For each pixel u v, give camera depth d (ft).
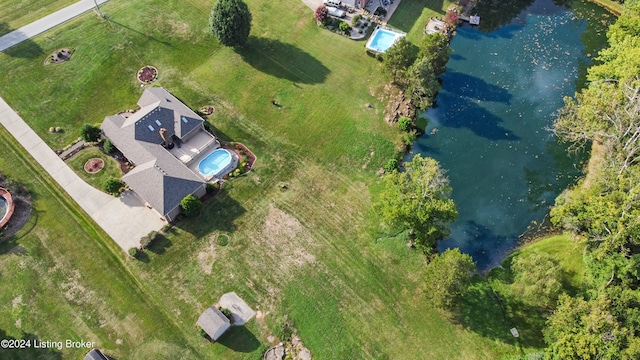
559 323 152.46
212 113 230.68
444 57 235.81
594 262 177.88
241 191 204.23
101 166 209.67
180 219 193.98
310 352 163.43
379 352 163.84
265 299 174.60
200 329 165.17
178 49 257.55
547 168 220.84
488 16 288.30
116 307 171.12
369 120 232.12
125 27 266.16
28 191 200.64
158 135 209.05
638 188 158.10
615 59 229.45
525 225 202.28
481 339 167.73
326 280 179.93
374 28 273.33
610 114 200.95
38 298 172.14
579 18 287.48
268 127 226.79
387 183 185.78
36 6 277.03
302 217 197.06
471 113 240.53
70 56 251.19
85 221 192.85
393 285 179.93
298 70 250.98
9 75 241.96
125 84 241.35
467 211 207.21
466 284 163.73
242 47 259.60
